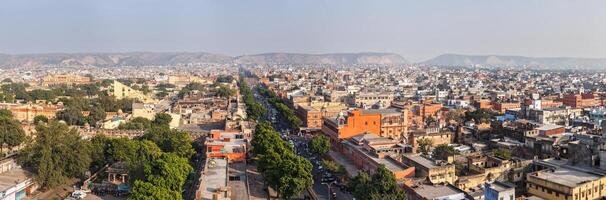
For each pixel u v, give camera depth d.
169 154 189.12
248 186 182.12
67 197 191.38
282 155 194.00
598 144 185.75
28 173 199.38
